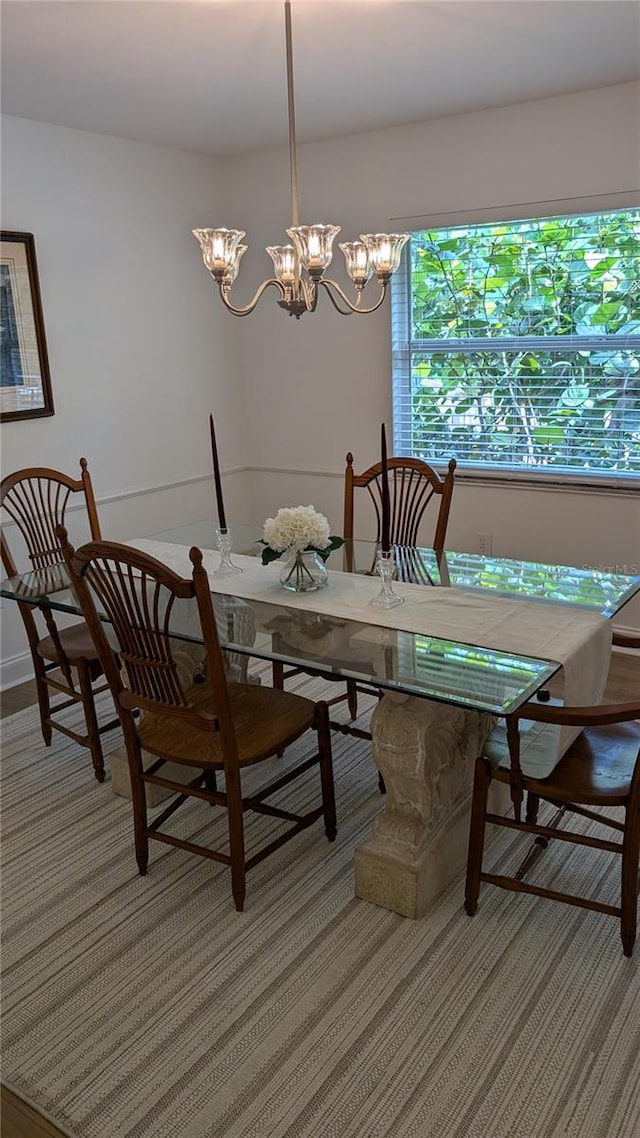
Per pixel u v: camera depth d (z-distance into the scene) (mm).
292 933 2078
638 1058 1688
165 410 4215
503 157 3551
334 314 4211
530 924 2080
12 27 2387
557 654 1963
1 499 2963
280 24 2422
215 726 2025
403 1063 1699
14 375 3441
